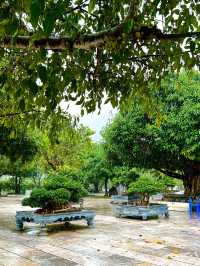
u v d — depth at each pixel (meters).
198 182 22.58
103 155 26.47
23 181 43.12
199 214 16.78
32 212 12.36
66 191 12.50
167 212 15.63
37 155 16.28
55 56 3.70
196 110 18.20
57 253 8.66
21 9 2.71
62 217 12.18
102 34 3.40
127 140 20.97
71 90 4.10
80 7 3.15
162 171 23.81
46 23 2.03
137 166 22.72
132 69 4.41
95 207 20.98
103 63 4.32
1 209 19.97
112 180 32.78
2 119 5.39
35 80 3.52
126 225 13.29
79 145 25.12
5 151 15.01
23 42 3.44
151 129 19.72
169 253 8.64
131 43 3.81
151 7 3.39
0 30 2.62
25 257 8.27
